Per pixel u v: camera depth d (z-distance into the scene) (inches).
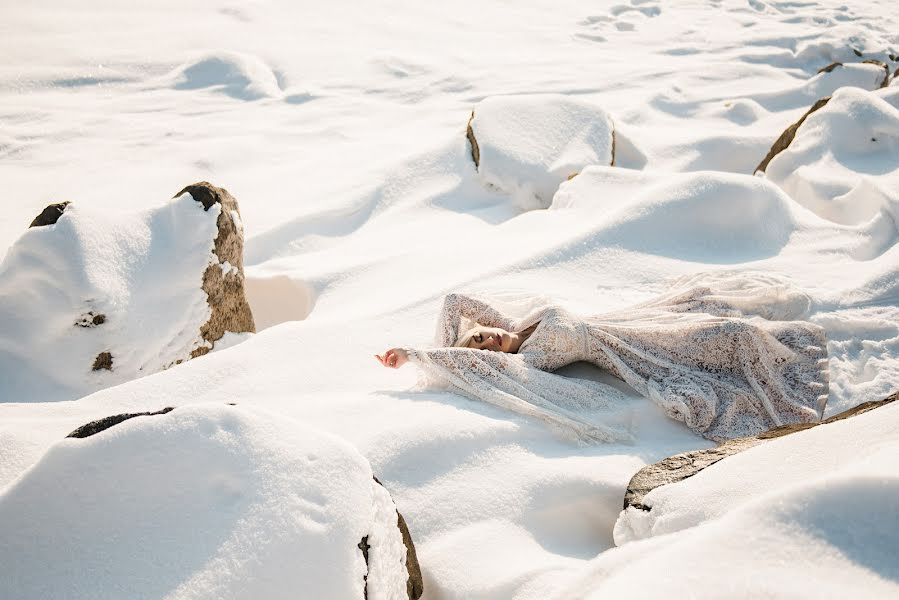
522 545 106.3
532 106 270.2
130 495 86.0
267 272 201.0
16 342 157.4
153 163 280.7
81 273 155.9
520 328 148.6
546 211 219.1
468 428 121.6
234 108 342.6
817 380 136.3
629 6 522.9
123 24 438.9
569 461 119.4
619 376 145.7
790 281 163.3
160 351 165.0
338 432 122.6
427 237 223.9
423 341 159.3
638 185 215.9
